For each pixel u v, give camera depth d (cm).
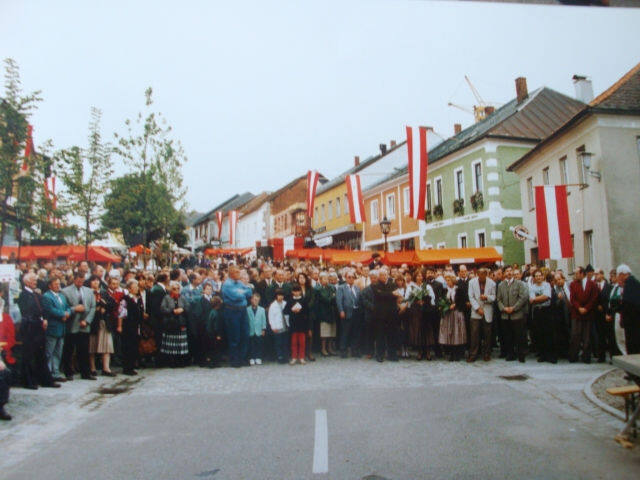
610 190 1772
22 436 644
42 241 2520
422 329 1215
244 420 692
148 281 1232
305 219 5225
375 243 3959
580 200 1953
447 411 721
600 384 874
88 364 1019
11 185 1675
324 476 486
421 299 1212
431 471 493
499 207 2570
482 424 653
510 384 900
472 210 2744
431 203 3212
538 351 1178
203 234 9575
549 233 1689
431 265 1978
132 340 1072
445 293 1239
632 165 1795
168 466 523
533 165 2384
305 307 1197
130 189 2331
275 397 830
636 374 531
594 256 1867
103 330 1051
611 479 467
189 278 1541
